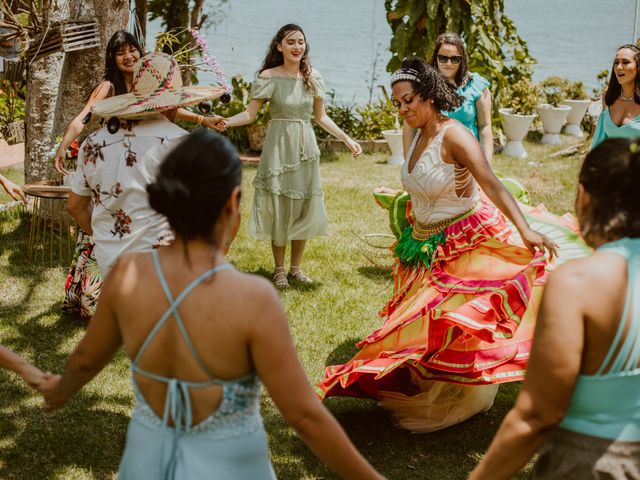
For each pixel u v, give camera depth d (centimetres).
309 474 364
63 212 684
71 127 521
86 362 215
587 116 1211
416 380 406
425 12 1007
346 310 562
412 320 385
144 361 203
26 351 484
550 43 2891
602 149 202
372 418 416
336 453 207
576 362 191
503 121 1108
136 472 207
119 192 371
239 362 199
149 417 208
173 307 198
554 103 1211
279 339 198
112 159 370
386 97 1173
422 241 410
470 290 379
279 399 202
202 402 201
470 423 413
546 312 195
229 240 278
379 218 797
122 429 397
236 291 197
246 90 1150
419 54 1025
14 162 972
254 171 1003
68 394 223
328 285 612
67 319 532
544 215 459
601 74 1138
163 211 200
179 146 201
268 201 601
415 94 381
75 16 661
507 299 353
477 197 400
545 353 194
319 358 486
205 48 670
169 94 373
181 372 200
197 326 197
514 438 199
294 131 595
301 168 600
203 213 197
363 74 2081
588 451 199
